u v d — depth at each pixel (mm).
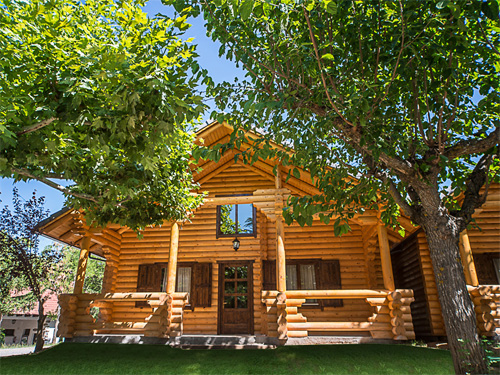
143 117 3965
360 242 11328
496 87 5086
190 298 11320
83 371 6305
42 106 3994
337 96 4523
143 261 12039
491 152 5152
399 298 8398
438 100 5457
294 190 11133
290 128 5184
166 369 6301
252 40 5004
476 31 4852
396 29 4469
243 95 5418
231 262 11578
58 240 11625
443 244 5293
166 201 8234
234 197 9844
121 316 11508
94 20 4863
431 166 5438
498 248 10289
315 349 7148
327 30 5109
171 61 3861
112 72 3586
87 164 6180
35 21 3982
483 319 8289
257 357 6766
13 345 24578
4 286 15617
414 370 5988
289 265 11469
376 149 4699
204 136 10508
